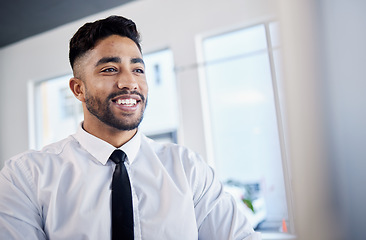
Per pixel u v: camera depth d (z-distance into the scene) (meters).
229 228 1.07
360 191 0.25
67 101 3.51
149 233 1.00
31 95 3.37
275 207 2.32
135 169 1.11
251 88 2.51
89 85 1.08
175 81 2.59
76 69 1.13
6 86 3.47
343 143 0.26
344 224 0.26
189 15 2.58
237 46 2.58
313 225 0.26
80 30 1.12
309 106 0.27
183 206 1.05
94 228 0.97
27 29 3.06
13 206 0.94
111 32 1.09
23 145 3.32
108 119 1.06
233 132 2.54
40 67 3.27
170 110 3.10
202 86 2.54
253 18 2.35
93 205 1.00
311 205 0.27
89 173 1.05
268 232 2.19
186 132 2.52
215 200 1.13
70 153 1.10
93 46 1.07
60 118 3.49
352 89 0.26
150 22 2.73
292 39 0.28
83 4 2.66
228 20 2.44
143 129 3.15
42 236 0.96
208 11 2.52
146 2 2.75
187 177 1.14
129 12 2.82
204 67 2.62
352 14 0.27
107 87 1.05
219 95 2.60
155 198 1.06
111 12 2.85
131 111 1.06
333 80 0.27
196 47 2.55
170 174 1.14
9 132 3.40
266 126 2.45
